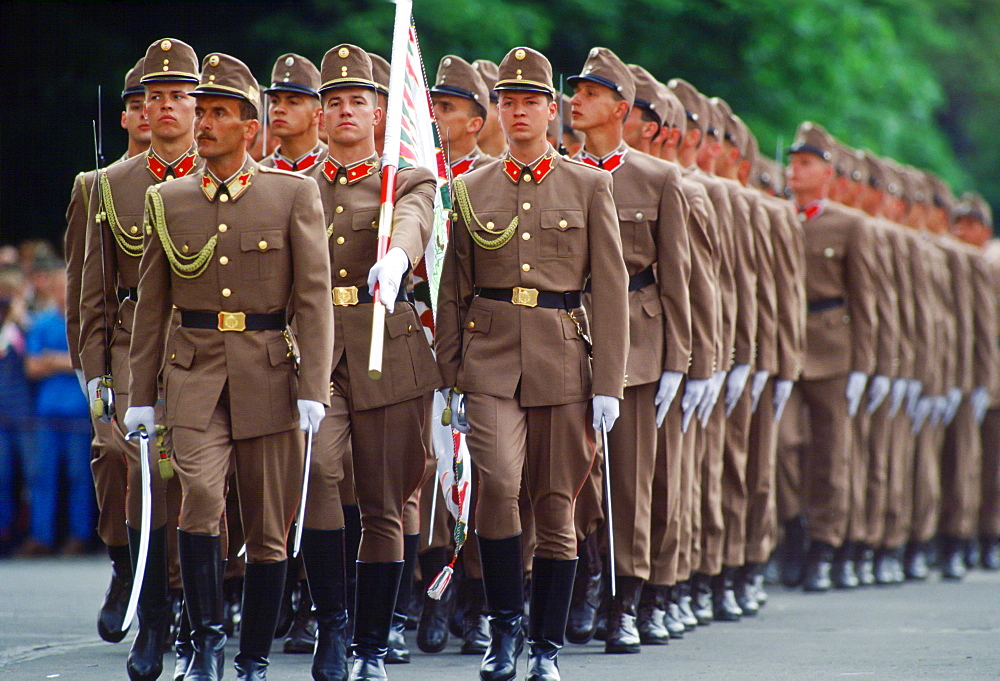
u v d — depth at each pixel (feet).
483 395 66.13
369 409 65.77
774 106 183.32
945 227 152.35
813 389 116.47
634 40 172.65
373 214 68.13
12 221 167.32
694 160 95.14
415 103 69.72
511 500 65.16
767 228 100.78
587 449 67.10
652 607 83.15
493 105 93.86
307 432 62.34
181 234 61.46
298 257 61.36
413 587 85.35
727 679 69.87
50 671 72.28
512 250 67.15
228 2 158.20
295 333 65.10
